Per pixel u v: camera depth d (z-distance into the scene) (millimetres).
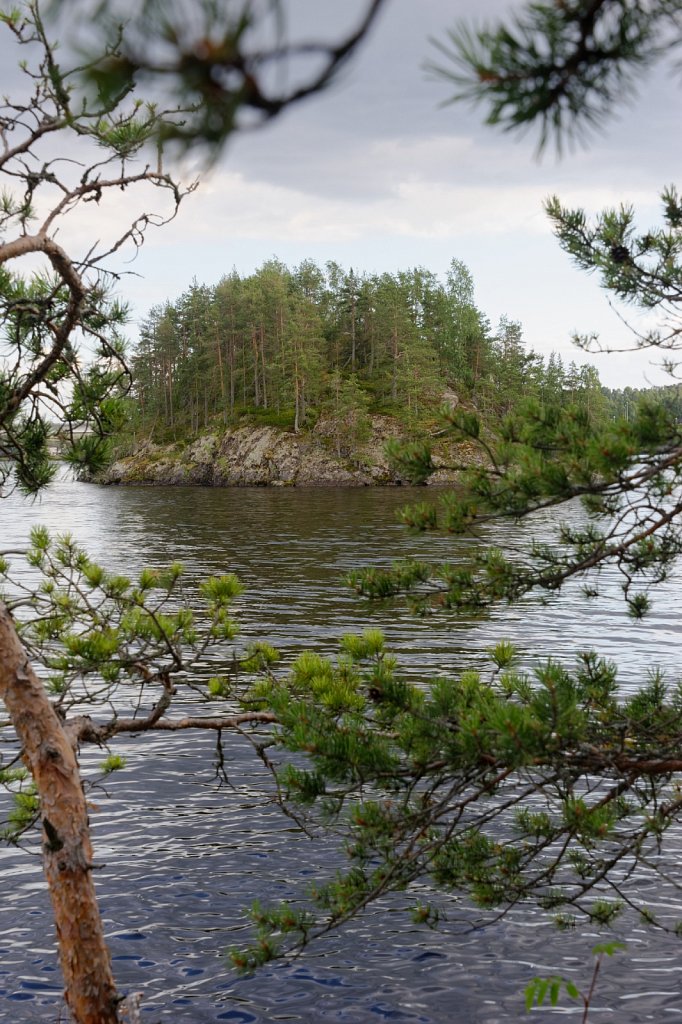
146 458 121188
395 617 23250
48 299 5020
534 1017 6934
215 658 18047
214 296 132750
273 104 1018
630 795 10242
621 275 5598
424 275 146125
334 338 131375
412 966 7703
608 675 6266
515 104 1326
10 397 5371
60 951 4828
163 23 935
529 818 5648
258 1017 6977
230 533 45500
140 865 9586
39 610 6680
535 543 5684
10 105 3885
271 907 8648
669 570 5328
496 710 4461
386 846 5203
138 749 13180
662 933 8148
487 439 5270
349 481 102438
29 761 4984
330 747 5070
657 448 4676
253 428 113375
